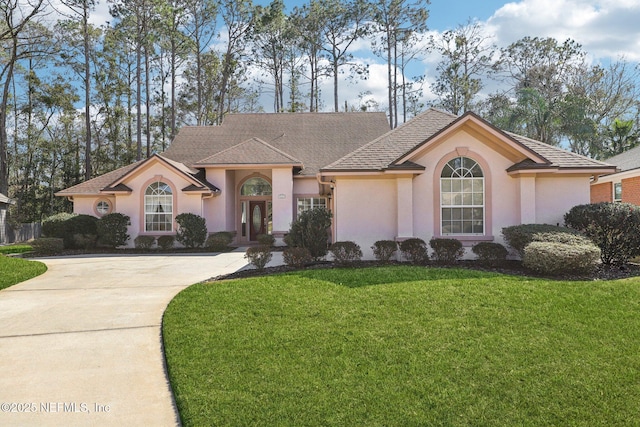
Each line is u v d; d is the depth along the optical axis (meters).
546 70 39.03
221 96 39.59
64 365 5.09
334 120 26.14
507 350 5.19
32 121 39.62
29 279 11.06
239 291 8.19
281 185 20.58
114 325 6.70
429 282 8.34
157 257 16.39
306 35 40.78
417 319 6.30
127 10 32.44
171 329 6.20
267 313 6.79
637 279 8.55
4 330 6.48
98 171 40.25
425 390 4.28
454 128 12.17
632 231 10.38
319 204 21.77
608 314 6.36
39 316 7.27
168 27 34.47
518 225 11.54
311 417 3.80
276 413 3.87
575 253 9.02
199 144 24.39
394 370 4.72
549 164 11.73
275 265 12.52
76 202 21.61
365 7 39.22
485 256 11.18
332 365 4.87
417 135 14.16
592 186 24.14
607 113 37.34
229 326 6.25
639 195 19.08
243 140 24.72
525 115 31.84
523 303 6.90
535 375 4.55
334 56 41.34
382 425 3.68
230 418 3.79
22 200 38.97
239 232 22.52
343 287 8.23
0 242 27.41
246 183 22.75
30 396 4.30
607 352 5.09
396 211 12.74
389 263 11.40
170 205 19.56
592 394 4.16
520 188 12.15
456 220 12.66
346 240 12.82
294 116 26.56
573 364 4.79
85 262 14.82
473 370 4.70
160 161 19.34
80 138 40.81
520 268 10.41
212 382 4.49
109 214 18.97
